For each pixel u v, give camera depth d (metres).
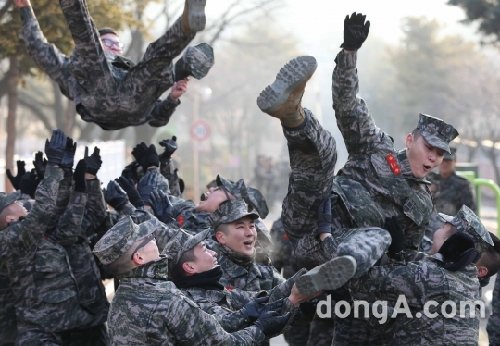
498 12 49.97
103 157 35.19
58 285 12.18
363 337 10.82
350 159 10.20
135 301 8.56
